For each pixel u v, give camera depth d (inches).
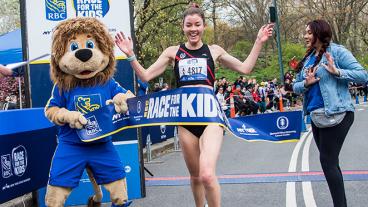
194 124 174.2
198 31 178.9
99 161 194.1
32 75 245.8
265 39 181.6
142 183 265.0
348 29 1843.0
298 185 285.4
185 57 180.5
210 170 166.1
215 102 177.2
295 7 1775.3
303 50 1701.5
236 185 293.0
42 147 234.8
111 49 199.0
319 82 199.6
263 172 335.3
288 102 1085.8
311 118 203.3
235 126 186.2
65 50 191.5
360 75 194.7
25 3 243.3
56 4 244.7
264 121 192.4
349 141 498.3
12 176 210.5
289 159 393.7
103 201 251.1
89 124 188.4
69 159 190.5
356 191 261.1
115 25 249.6
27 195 261.3
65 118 186.2
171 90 179.6
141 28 725.3
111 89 200.8
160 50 853.8
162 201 260.4
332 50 201.9
